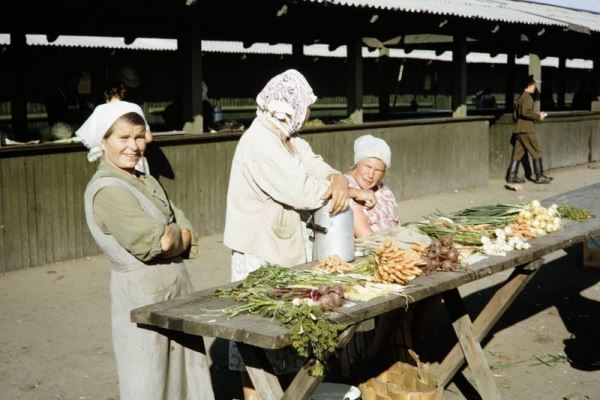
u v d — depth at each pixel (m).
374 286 3.08
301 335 2.51
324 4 9.14
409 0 11.98
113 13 9.65
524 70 25.56
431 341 5.35
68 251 7.61
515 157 13.41
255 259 3.53
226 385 4.55
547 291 6.73
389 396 3.70
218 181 8.91
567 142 15.88
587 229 4.41
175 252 3.15
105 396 4.39
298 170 3.40
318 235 3.49
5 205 7.08
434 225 4.17
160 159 8.23
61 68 14.24
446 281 3.20
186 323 2.68
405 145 11.58
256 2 8.60
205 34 12.95
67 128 8.01
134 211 2.95
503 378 4.72
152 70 16.55
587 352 5.18
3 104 14.06
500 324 5.80
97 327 5.59
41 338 5.35
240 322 2.64
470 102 25.42
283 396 2.87
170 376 3.10
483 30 12.54
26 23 9.89
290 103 3.45
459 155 12.64
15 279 6.91
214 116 10.19
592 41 16.50
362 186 4.14
